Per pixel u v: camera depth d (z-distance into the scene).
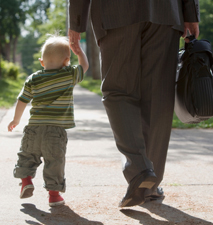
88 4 2.62
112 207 2.74
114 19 2.42
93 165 4.01
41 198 2.94
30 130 2.69
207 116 2.42
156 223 2.44
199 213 2.63
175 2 2.51
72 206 2.76
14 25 46.16
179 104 2.58
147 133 2.56
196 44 2.52
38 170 3.76
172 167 3.98
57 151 2.66
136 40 2.44
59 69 2.73
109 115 2.51
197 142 5.67
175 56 2.54
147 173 2.27
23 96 2.72
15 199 2.91
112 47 2.46
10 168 3.84
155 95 2.51
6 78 30.73
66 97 2.72
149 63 2.49
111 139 5.78
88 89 21.61
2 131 6.33
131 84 2.50
